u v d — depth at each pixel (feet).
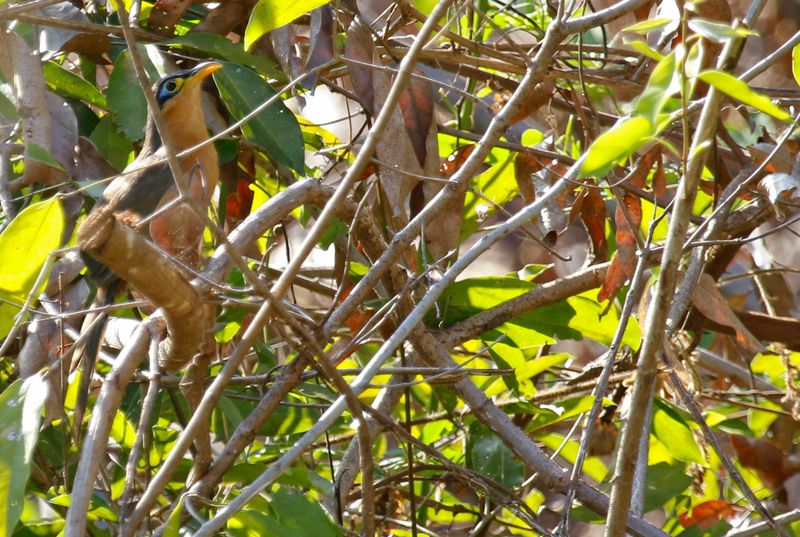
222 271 19.19
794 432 28.02
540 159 27.09
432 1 20.06
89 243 12.89
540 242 23.95
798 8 34.55
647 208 28.78
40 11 23.75
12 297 18.06
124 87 23.44
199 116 26.32
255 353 28.22
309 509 17.52
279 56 23.08
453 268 17.94
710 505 24.71
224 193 26.23
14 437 15.08
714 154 22.35
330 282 33.71
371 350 28.35
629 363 25.16
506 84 26.89
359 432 16.70
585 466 28.22
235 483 19.36
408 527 24.77
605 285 22.12
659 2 24.06
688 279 21.15
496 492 20.20
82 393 19.13
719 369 30.07
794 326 26.48
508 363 25.32
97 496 19.77
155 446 24.25
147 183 24.35
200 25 25.00
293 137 22.85
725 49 15.12
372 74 22.54
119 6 13.39
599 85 27.02
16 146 21.56
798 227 32.65
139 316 23.82
